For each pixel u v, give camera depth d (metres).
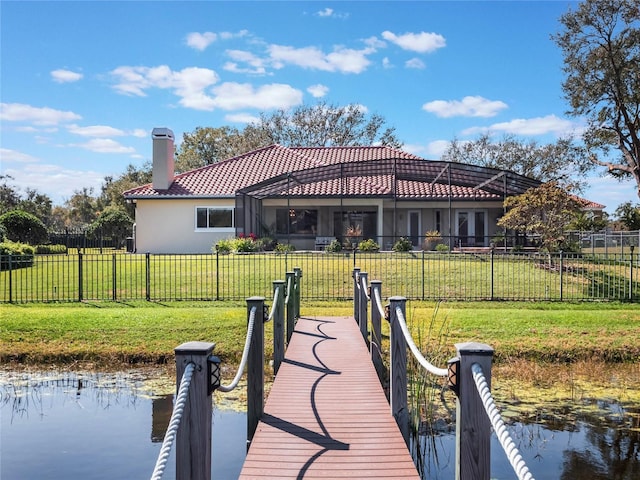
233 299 14.09
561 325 11.16
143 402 7.98
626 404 7.79
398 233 29.00
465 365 3.23
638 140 29.94
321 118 48.91
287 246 23.39
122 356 10.16
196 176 28.66
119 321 11.50
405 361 5.87
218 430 6.82
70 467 5.81
